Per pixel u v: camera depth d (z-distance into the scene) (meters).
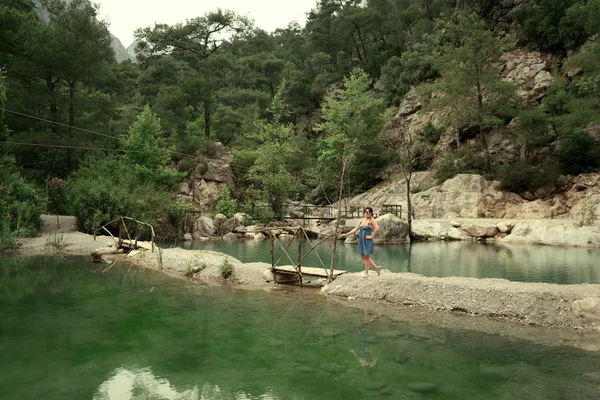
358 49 68.31
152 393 4.57
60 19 30.70
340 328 7.26
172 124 43.47
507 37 35.56
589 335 6.84
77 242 17.98
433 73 48.44
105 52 31.92
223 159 41.78
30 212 19.42
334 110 36.34
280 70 73.19
